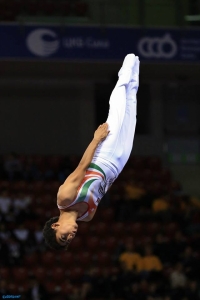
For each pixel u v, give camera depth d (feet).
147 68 143.74
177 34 139.13
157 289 117.60
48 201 143.23
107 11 141.49
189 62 138.82
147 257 127.03
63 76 153.07
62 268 126.62
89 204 56.85
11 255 124.57
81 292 117.08
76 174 56.65
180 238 134.62
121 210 143.02
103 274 122.72
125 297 116.06
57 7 155.33
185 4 142.92
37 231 131.64
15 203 138.31
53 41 134.21
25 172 149.79
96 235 138.10
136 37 137.39
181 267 123.44
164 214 142.41
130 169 161.27
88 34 135.85
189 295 117.39
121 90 62.34
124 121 60.80
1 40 131.95
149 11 141.49
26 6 154.81
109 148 58.80
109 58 135.74
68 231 56.18
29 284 119.44
